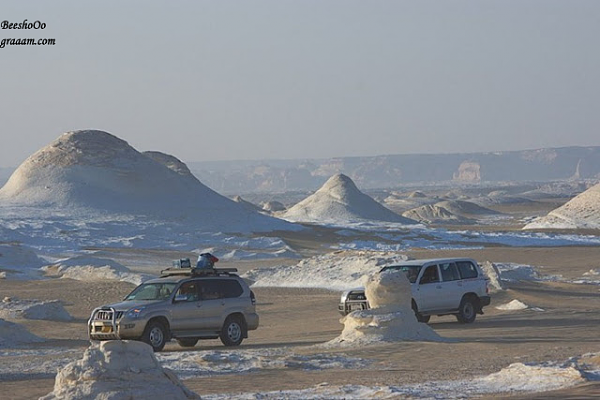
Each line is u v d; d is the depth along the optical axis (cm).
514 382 2167
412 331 3384
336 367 2711
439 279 4125
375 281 3428
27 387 2434
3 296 6400
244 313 3519
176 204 18275
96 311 3341
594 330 3759
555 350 2994
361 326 3369
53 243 12569
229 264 10288
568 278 7856
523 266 8356
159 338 3294
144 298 3406
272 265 10175
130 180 19275
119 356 1641
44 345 3797
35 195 18362
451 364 2703
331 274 7419
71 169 19612
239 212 17975
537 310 4903
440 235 16062
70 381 1622
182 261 3566
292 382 2392
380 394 2019
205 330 3422
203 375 2577
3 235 12500
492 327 3984
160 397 1605
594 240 15200
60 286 7169
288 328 4450
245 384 2370
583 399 1814
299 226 17050
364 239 15325
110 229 14638
